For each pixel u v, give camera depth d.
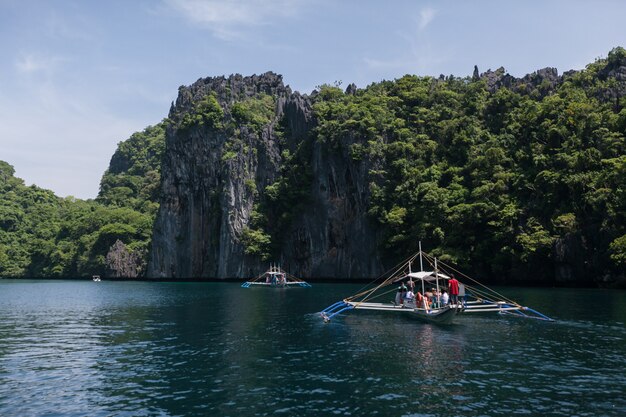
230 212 145.88
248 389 22.16
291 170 142.50
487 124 129.12
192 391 22.03
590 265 83.81
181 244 164.00
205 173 160.12
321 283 121.88
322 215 134.38
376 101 141.50
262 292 86.81
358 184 126.31
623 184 82.19
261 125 160.38
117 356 29.66
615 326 38.03
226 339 34.66
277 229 142.50
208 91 180.25
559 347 30.22
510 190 102.19
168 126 173.50
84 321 47.56
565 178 91.50
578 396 20.59
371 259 122.75
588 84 122.06
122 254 177.00
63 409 19.91
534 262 91.44
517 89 136.38
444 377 23.59
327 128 134.88
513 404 19.67
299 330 38.31
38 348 32.94
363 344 31.97
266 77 196.00
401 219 111.81
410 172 118.75
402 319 44.12
